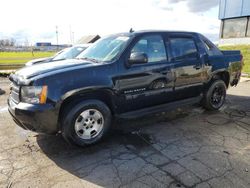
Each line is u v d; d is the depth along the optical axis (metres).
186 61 4.59
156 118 4.94
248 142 3.82
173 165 3.15
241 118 4.95
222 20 21.70
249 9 18.98
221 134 4.14
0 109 5.67
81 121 3.53
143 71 3.98
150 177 2.89
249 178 2.86
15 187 2.72
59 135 4.11
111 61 3.77
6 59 23.56
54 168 3.12
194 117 5.01
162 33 4.38
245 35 19.78
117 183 2.79
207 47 5.12
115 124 4.59
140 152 3.52
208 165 3.14
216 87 5.30
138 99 4.03
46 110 3.22
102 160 3.30
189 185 2.73
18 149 3.63
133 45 3.96
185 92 4.73
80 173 3.00
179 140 3.91
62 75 3.35
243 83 9.26
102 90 3.62
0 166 3.15
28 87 3.29
